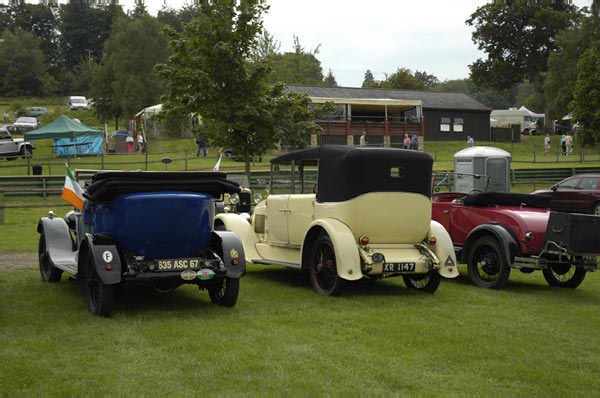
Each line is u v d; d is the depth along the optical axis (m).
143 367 4.78
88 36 125.81
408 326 6.29
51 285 8.24
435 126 49.31
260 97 15.05
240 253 6.89
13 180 21.09
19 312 6.61
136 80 58.62
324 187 8.11
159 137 43.03
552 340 5.89
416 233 8.09
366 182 7.73
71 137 31.83
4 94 103.94
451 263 8.08
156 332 5.82
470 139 42.31
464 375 4.79
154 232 6.51
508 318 6.81
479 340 5.80
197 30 14.72
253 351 5.24
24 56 104.00
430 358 5.21
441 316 6.86
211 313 6.73
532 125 64.69
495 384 4.60
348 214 7.75
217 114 14.77
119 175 6.39
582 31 57.69
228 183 6.88
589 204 19.33
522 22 68.62
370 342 5.66
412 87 89.88
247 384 4.45
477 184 12.28
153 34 61.31
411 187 7.98
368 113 42.97
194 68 14.61
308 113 15.94
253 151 15.53
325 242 7.92
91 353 5.13
